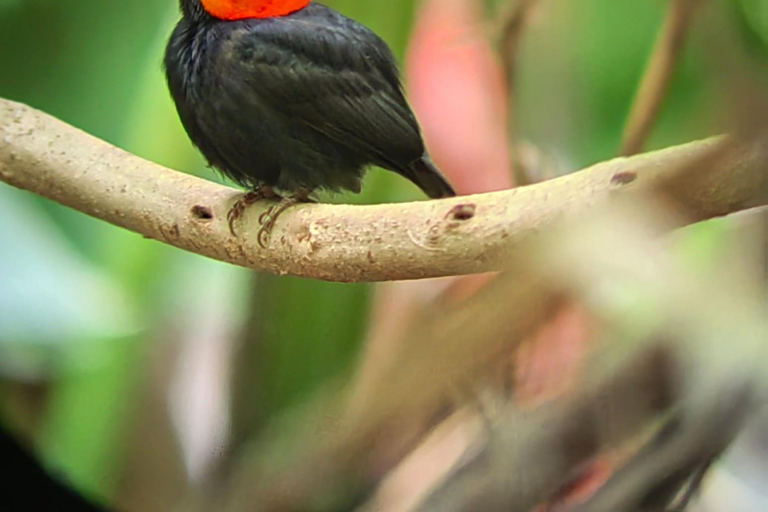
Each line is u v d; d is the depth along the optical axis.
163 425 2.12
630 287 0.58
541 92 2.30
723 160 0.62
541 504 0.69
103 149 1.95
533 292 0.61
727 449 0.64
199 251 1.86
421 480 0.73
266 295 1.85
